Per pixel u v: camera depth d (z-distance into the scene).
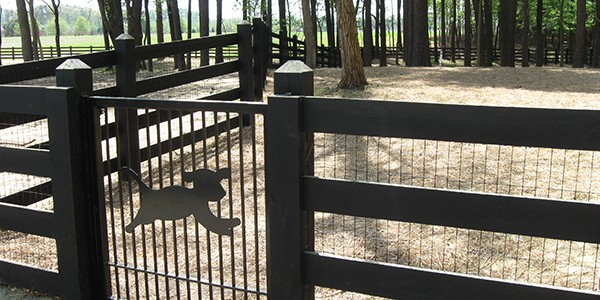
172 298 3.79
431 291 2.68
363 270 2.80
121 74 6.27
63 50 42.12
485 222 2.54
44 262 4.37
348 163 6.45
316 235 4.61
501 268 3.93
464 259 4.07
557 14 38.72
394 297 2.76
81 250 3.46
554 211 2.42
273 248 2.94
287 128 2.80
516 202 2.48
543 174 5.73
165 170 6.75
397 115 2.62
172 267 4.23
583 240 2.40
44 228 3.54
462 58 44.22
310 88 2.88
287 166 2.83
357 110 2.69
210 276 3.15
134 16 25.66
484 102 9.80
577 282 3.68
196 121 8.28
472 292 2.61
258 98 9.00
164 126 8.26
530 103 9.58
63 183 3.40
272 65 16.78
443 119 2.54
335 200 2.79
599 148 2.31
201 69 7.72
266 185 2.91
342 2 11.55
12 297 3.69
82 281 3.48
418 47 23.36
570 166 5.94
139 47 6.48
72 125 3.35
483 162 6.17
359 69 11.95
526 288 2.51
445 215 2.60
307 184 2.83
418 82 12.80
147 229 4.95
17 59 40.09
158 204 3.22
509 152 6.45
